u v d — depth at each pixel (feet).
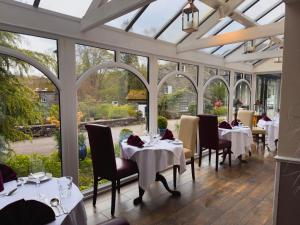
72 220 4.38
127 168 8.95
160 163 9.25
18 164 8.39
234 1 10.30
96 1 8.34
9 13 7.52
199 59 15.90
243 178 12.01
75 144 9.59
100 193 10.31
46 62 8.72
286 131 5.36
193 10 7.68
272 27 10.79
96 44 10.12
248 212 8.52
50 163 9.12
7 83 7.99
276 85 24.88
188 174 12.64
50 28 8.48
